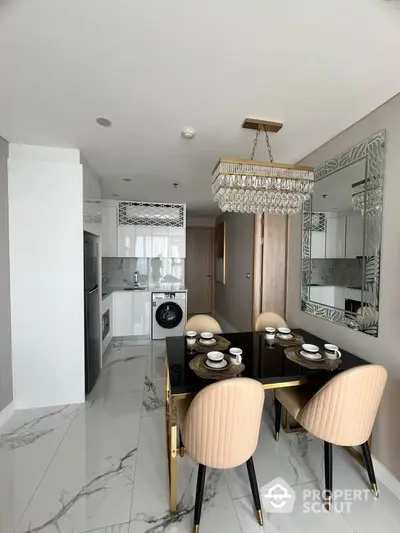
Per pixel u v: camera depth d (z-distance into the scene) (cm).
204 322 243
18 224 219
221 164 162
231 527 128
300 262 252
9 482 152
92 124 185
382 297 160
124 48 116
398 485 147
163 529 127
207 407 116
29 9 98
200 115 173
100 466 165
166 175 300
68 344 233
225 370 150
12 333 222
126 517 132
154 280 480
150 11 98
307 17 100
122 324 414
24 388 226
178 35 109
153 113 170
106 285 462
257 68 128
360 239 177
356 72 131
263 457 174
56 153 225
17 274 221
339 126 186
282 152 232
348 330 188
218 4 95
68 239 228
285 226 284
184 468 164
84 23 104
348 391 129
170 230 448
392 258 153
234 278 446
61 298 229
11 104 161
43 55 120
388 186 155
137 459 171
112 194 394
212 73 132
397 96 149
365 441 140
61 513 134
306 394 172
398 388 149
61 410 226
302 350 182
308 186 175
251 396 118
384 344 158
